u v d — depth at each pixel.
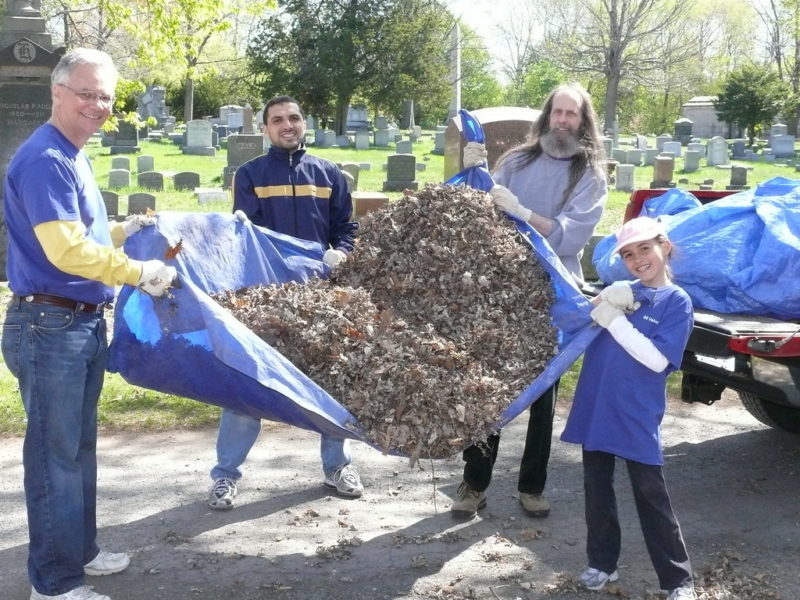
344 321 3.66
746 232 4.58
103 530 4.21
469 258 3.98
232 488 4.50
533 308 3.96
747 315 4.45
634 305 3.51
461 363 3.63
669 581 3.52
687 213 4.99
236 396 3.57
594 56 52.31
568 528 4.29
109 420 5.74
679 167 29.09
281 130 4.57
